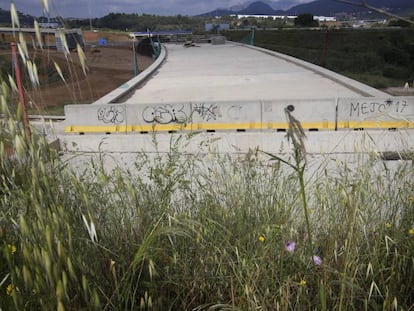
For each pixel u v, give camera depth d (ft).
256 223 7.33
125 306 5.32
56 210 4.86
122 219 6.92
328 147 27.04
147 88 48.14
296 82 48.24
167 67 72.13
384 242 6.74
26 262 4.31
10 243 5.09
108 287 5.77
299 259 6.14
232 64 72.74
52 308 4.20
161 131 30.25
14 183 5.23
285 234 6.64
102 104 30.45
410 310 5.72
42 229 4.44
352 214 6.36
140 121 30.37
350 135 26.40
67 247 4.91
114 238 6.50
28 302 4.41
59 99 53.83
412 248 6.32
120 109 30.37
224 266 6.22
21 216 4.35
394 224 7.11
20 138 4.78
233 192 8.50
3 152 4.89
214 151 17.02
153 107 30.04
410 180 8.52
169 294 6.28
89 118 30.63
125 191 7.34
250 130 29.71
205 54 101.04
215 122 29.91
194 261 6.54
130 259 6.21
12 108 4.79
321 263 5.56
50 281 4.13
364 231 6.56
